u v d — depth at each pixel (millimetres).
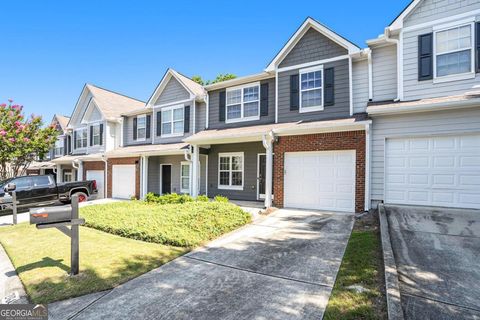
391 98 8867
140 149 15016
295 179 9469
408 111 7449
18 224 8539
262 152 12211
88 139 18781
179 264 4598
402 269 3932
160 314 3004
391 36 8656
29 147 17234
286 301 3227
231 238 6180
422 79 7988
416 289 3373
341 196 8656
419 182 7508
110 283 3840
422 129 7453
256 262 4625
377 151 8016
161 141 15414
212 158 13633
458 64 7582
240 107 12555
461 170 7059
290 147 9500
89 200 14102
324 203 8945
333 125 8422
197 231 6359
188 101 14328
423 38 8047
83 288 3688
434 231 5480
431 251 4547
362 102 9422
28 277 4090
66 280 3961
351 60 9438
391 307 2873
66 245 5875
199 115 14297
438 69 7840
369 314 2834
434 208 7113
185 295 3457
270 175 9500
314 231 6492
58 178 20469
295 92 10539
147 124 16484
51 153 23578
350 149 8445
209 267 4441
